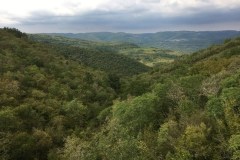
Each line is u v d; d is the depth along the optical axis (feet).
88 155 89.97
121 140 87.76
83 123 201.87
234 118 75.20
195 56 386.11
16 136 149.89
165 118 107.45
